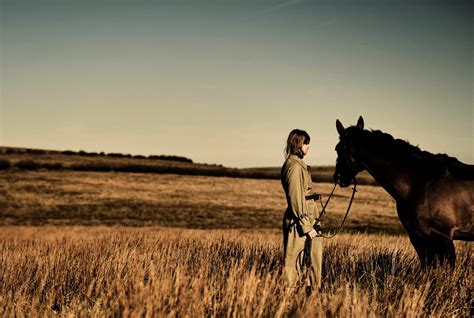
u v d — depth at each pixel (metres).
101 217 44.69
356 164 6.67
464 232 6.14
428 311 4.84
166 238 13.13
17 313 4.61
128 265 6.24
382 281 5.79
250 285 4.59
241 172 85.94
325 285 5.41
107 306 4.68
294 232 5.64
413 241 6.54
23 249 9.89
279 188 69.12
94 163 86.94
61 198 53.78
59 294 5.54
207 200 56.16
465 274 5.77
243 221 44.03
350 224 41.50
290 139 5.67
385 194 65.62
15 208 47.69
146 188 62.78
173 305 4.44
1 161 73.75
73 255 7.95
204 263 6.50
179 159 107.38
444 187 6.16
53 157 93.56
